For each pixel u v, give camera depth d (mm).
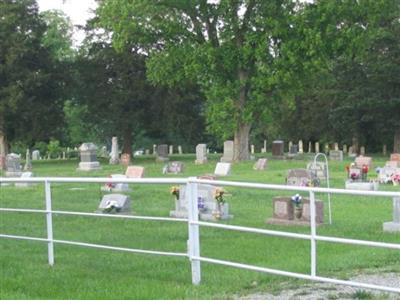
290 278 9070
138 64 63062
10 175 40938
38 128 61844
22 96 58844
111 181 9133
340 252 11625
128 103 64375
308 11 46281
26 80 59906
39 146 84688
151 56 54438
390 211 18859
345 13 47094
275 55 48750
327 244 12570
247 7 49031
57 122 64188
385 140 72375
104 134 76812
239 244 12805
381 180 30750
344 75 65875
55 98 64750
